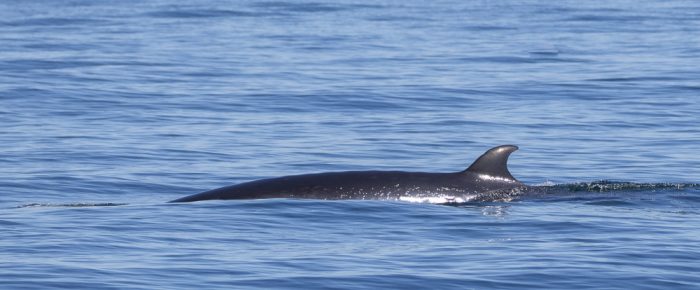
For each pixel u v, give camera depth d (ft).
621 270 150.92
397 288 142.20
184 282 143.23
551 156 267.39
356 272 148.87
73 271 146.92
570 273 149.18
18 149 268.62
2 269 147.54
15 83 396.37
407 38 595.47
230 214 185.98
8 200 211.41
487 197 201.46
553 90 393.70
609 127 312.29
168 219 182.09
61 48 523.70
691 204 200.75
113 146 274.57
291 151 272.31
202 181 234.99
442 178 203.41
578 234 174.09
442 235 173.37
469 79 423.23
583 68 463.83
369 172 204.33
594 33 629.10
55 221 180.14
